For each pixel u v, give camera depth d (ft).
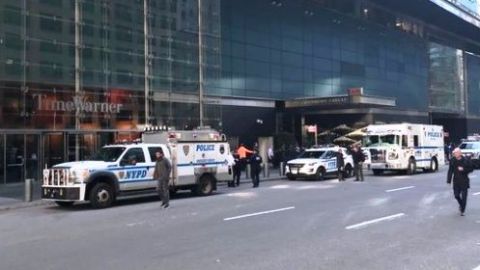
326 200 56.85
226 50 130.72
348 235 34.81
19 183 86.58
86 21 97.25
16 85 86.94
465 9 205.98
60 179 55.26
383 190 68.13
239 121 133.39
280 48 146.30
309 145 150.92
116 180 57.06
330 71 162.30
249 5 138.00
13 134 86.58
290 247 31.04
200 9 120.26
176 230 38.47
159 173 54.90
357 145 90.07
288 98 146.51
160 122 109.29
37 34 90.17
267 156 130.41
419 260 27.20
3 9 86.02
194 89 117.39
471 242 32.04
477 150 119.14
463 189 44.52
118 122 101.60
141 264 27.35
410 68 199.82
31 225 43.86
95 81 98.02
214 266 26.53
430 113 215.31
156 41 110.01
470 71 244.42
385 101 133.28
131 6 105.60
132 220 44.80
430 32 214.28
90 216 48.75
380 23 185.06
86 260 28.68
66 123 93.45
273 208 50.37
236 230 37.68
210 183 68.13
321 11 160.97
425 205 50.93
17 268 27.22
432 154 111.75
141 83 106.52
